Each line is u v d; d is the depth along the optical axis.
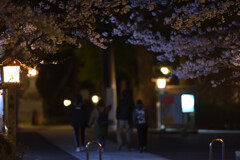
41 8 11.97
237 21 14.37
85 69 49.22
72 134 27.95
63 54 13.55
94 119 18.45
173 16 13.20
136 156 16.94
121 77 54.16
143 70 38.47
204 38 13.62
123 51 45.25
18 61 11.69
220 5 13.01
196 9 13.02
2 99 13.20
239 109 31.97
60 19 12.00
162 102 25.67
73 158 16.73
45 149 19.91
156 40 14.18
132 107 18.59
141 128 18.00
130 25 13.90
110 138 25.84
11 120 11.95
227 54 13.98
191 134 26.92
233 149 19.09
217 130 30.03
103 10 12.42
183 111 25.08
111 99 35.69
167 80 20.36
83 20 12.03
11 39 11.39
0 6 9.41
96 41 12.87
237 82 15.43
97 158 16.39
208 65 14.55
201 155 17.20
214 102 33.78
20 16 10.06
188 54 14.41
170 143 22.03
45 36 11.48
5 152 10.48
